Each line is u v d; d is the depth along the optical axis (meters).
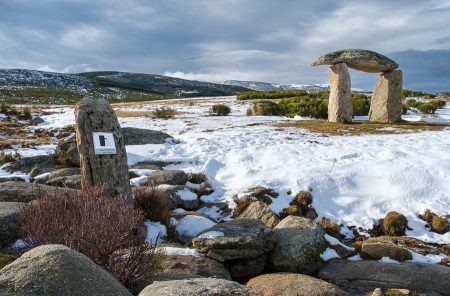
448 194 9.52
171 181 10.22
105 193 7.00
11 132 19.66
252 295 3.67
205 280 3.93
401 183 9.96
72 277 3.29
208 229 7.12
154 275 4.91
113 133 7.61
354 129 17.38
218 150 13.38
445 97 41.62
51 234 4.89
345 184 10.16
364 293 5.95
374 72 20.52
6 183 8.25
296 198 9.66
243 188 10.20
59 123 23.62
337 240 7.53
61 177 9.80
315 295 5.34
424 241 8.16
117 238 4.80
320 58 19.97
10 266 3.34
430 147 12.57
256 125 19.83
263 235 6.77
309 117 23.80
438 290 5.98
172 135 17.47
